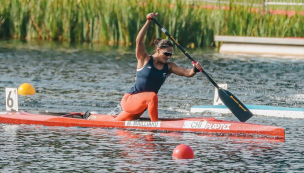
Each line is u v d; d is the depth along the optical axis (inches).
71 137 1306.6
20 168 1040.2
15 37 4062.5
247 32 3843.5
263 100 1945.1
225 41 3651.6
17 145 1217.4
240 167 1068.5
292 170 1054.4
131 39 3895.2
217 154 1164.5
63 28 4010.8
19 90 1931.6
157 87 1406.3
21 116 1488.7
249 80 2413.9
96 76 2422.5
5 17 4047.7
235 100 1439.5
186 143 1259.2
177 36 3833.7
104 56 3184.1
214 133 1359.5
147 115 1644.9
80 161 1092.5
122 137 1311.5
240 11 3885.3
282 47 3464.6
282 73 2647.6
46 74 2434.8
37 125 1453.0
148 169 1040.8
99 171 1025.5
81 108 1732.3
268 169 1058.1
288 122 1581.0
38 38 4060.0
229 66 2883.9
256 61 3102.9
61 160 1098.7
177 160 1108.5
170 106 1808.6
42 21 4018.2
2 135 1320.1
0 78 2282.2
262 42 3486.7
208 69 2765.7
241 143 1269.7
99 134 1342.3
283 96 2031.3
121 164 1072.8
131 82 2281.0
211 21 3937.0
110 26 3909.9
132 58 3137.3
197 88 2198.6
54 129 1401.3
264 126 1346.0
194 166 1067.3
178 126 1380.4
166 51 1368.1
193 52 3575.3
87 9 3961.6
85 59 3026.6
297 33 3811.5
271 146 1247.5
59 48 3516.2
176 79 2438.5
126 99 1409.9
